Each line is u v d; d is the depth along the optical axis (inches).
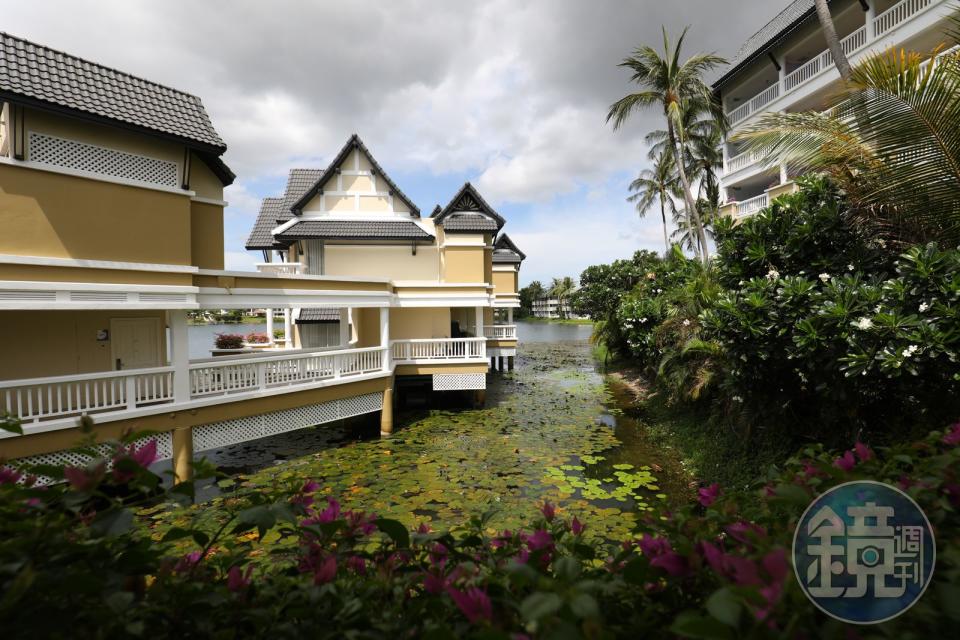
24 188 239.3
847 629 41.0
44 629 44.1
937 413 198.8
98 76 277.1
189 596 54.6
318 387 382.0
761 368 255.9
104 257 263.4
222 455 387.2
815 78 518.0
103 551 51.7
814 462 76.9
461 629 52.4
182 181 299.9
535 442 413.1
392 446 408.8
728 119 686.5
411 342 529.0
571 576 45.4
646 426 452.4
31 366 307.9
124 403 277.4
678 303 436.1
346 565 69.5
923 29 403.2
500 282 974.4
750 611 40.1
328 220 572.7
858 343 196.1
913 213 219.1
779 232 266.7
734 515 68.8
